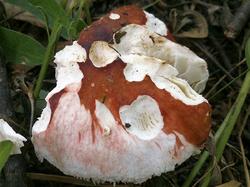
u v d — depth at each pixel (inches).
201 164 10.2
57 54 9.3
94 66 8.9
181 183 11.0
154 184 10.4
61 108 8.7
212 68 12.5
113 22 9.7
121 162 8.5
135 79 8.7
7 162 9.2
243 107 11.9
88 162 8.5
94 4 13.0
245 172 10.7
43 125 8.9
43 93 10.7
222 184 10.4
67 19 10.4
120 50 9.4
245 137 11.7
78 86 8.8
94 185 10.1
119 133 8.5
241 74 11.5
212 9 13.1
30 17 12.4
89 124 8.6
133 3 13.2
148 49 9.6
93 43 9.1
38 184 10.5
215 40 12.8
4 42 11.1
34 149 9.7
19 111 11.0
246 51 10.4
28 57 11.2
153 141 8.4
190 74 10.0
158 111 8.6
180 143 8.5
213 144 9.7
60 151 8.7
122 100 8.6
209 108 8.9
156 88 8.7
